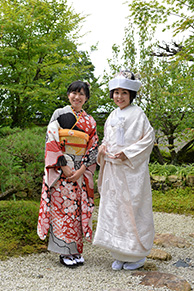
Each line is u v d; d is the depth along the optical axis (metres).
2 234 3.83
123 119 3.21
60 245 3.25
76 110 3.43
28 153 5.93
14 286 2.71
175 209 5.95
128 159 3.10
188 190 7.01
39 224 3.30
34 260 3.38
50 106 9.11
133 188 3.09
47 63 8.92
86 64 10.42
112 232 3.15
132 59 8.98
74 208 3.34
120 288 2.68
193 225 5.02
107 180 3.24
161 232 4.66
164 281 2.76
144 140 3.14
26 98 8.83
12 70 8.98
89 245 3.98
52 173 3.28
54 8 9.33
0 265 3.18
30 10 8.33
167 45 8.78
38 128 7.91
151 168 7.85
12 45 8.73
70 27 9.27
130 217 3.09
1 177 5.09
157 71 8.43
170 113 8.07
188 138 7.77
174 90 7.80
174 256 3.62
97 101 9.29
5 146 6.16
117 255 3.13
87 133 3.43
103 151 3.27
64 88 8.92
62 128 3.34
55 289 2.67
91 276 2.97
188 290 2.62
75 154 3.35
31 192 5.80
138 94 8.62
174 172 7.65
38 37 8.80
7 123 9.16
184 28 4.00
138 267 3.14
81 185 3.43
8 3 8.47
